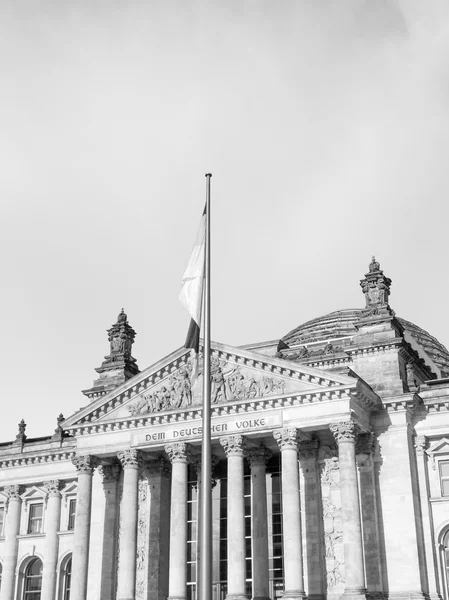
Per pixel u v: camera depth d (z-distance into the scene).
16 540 117.00
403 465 89.12
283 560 90.38
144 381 96.19
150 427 94.19
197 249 62.09
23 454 119.06
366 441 90.81
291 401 87.88
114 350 116.06
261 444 93.44
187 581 95.12
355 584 79.06
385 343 95.88
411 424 92.62
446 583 87.31
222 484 98.50
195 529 97.19
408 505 87.50
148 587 95.50
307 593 87.12
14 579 115.31
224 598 93.56
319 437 92.50
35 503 119.19
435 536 88.62
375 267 102.38
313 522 89.50
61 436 120.00
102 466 103.12
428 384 96.50
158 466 99.75
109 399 97.00
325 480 91.56
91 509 103.75
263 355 90.69
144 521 98.44
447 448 91.19
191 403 93.25
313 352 106.31
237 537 85.00
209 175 59.09
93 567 101.06
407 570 85.25
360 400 88.62
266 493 93.50
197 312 60.53
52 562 112.00
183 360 95.38
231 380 92.12
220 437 90.00
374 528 87.31
